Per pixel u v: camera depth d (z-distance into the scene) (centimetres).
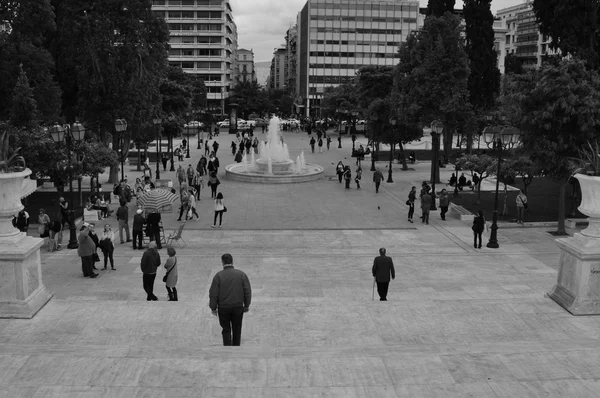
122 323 1030
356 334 1012
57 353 850
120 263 2011
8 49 3712
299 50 15888
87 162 2838
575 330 1013
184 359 835
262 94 13200
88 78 3594
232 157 5834
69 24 3544
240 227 2678
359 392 750
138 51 3653
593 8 3419
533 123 2581
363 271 1958
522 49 13688
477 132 5462
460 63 3984
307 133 9488
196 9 12862
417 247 2334
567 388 768
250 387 757
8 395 735
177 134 6125
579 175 1088
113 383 766
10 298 1037
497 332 1009
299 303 1205
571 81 2473
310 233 2577
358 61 13825
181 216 2872
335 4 13612
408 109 4047
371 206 3256
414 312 1119
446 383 777
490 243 2319
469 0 5822
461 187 3766
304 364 825
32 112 3108
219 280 944
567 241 1135
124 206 2341
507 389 763
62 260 2045
